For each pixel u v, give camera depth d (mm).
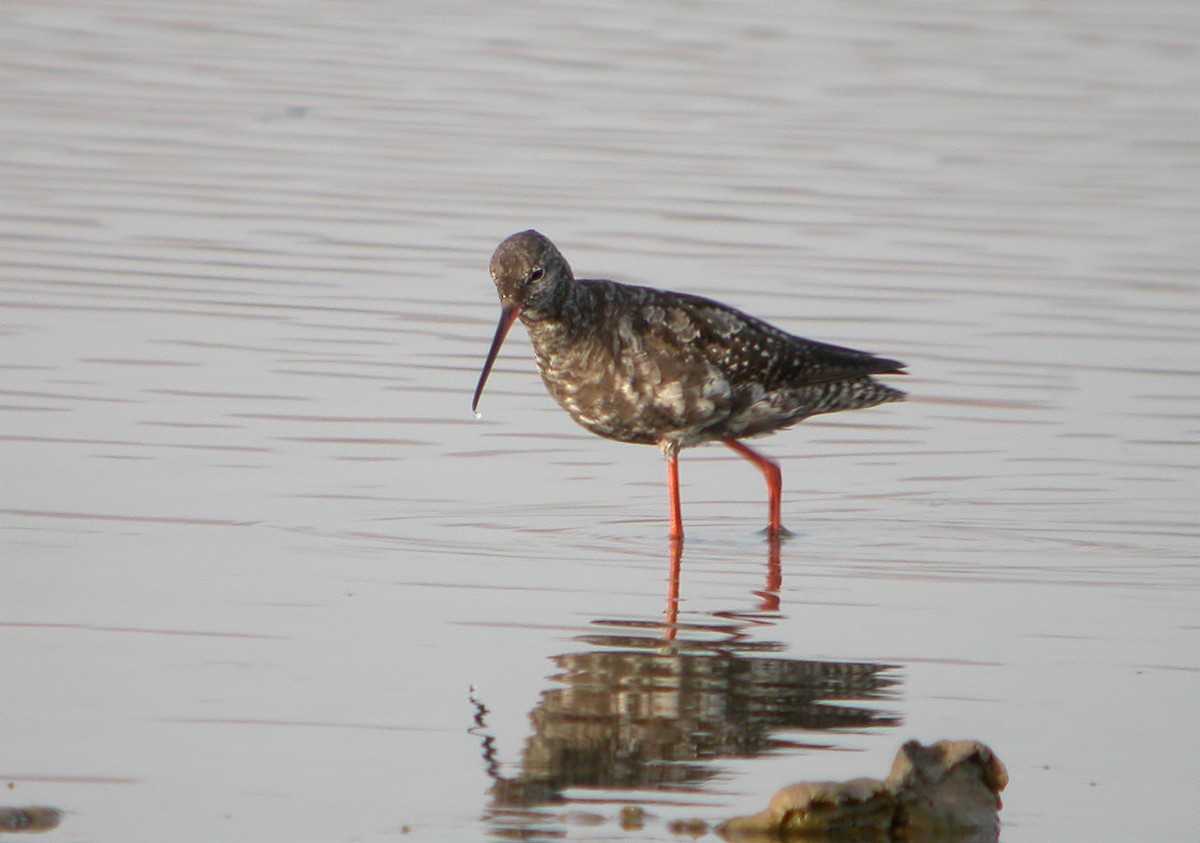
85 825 8312
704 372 13312
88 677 10023
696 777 9047
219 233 20141
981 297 18906
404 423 15477
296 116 24391
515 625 11219
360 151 23078
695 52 27766
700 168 22828
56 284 18328
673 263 19391
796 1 30531
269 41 27859
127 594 11422
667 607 11711
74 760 8969
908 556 13008
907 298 18766
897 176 22766
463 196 21562
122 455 14258
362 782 8859
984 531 13586
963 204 21812
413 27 28875
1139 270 19781
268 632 10875
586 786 8914
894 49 28094
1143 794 8930
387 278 19047
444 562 12477
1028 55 27953
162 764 8969
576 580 12258
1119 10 30188
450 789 8812
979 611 11773
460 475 14453
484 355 17219
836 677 10445
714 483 14883
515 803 8664
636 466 15094
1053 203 21922
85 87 25172
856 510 14164
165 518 12992
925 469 15039
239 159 22609
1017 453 15312
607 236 20234
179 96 25000
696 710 9898
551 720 9664
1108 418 16062
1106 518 13867
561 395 13641
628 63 27078
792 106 25328
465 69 26703
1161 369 17188
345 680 10141
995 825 8578
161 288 18422
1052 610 11805
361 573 12117
